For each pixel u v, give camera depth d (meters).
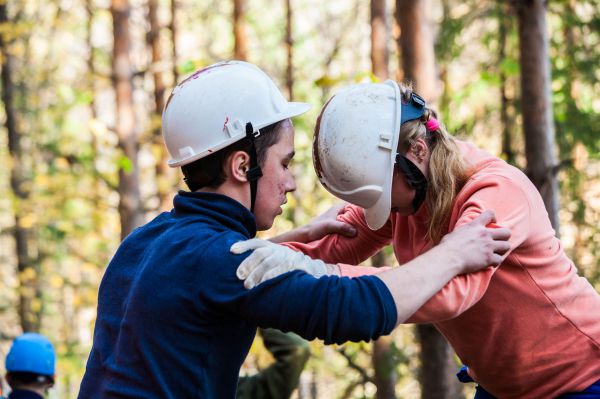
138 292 2.78
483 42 12.59
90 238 14.75
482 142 12.08
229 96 2.98
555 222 6.43
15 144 15.35
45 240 18.19
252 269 2.70
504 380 3.43
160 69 11.53
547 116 6.49
